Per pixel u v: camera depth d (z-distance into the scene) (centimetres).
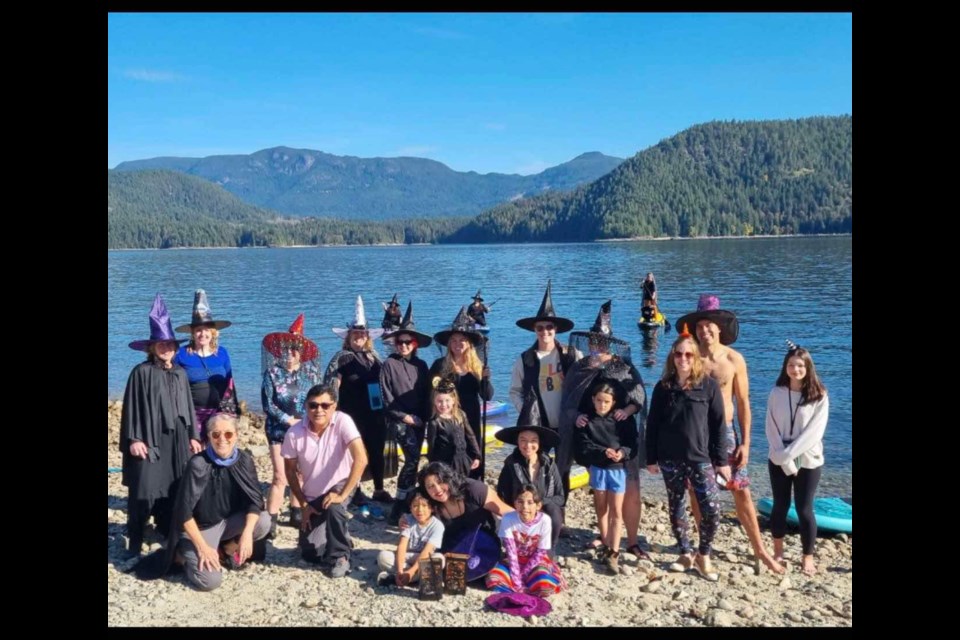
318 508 612
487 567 587
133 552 607
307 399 608
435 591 554
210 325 668
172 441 612
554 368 693
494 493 606
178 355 665
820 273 5228
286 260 11475
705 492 608
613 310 3344
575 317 3141
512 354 2047
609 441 632
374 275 6575
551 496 606
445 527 600
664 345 2320
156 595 547
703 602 569
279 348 685
